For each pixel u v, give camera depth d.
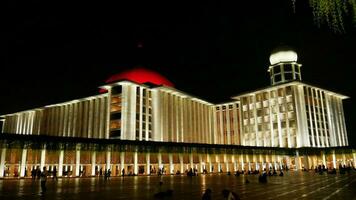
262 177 32.66
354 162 70.38
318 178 40.12
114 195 21.12
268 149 75.62
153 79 91.12
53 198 19.22
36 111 104.44
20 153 45.69
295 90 87.38
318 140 85.75
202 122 101.81
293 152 78.69
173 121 88.31
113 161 55.00
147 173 57.69
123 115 76.19
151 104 85.75
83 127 89.19
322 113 91.06
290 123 86.88
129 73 90.62
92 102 89.62
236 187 27.19
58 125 96.44
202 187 27.55
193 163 64.75
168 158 61.19
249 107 99.12
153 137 82.44
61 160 48.09
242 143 98.00
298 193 21.59
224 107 106.38
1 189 25.80
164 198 19.33
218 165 69.00
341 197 18.83
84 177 48.78
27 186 29.30
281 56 97.69
